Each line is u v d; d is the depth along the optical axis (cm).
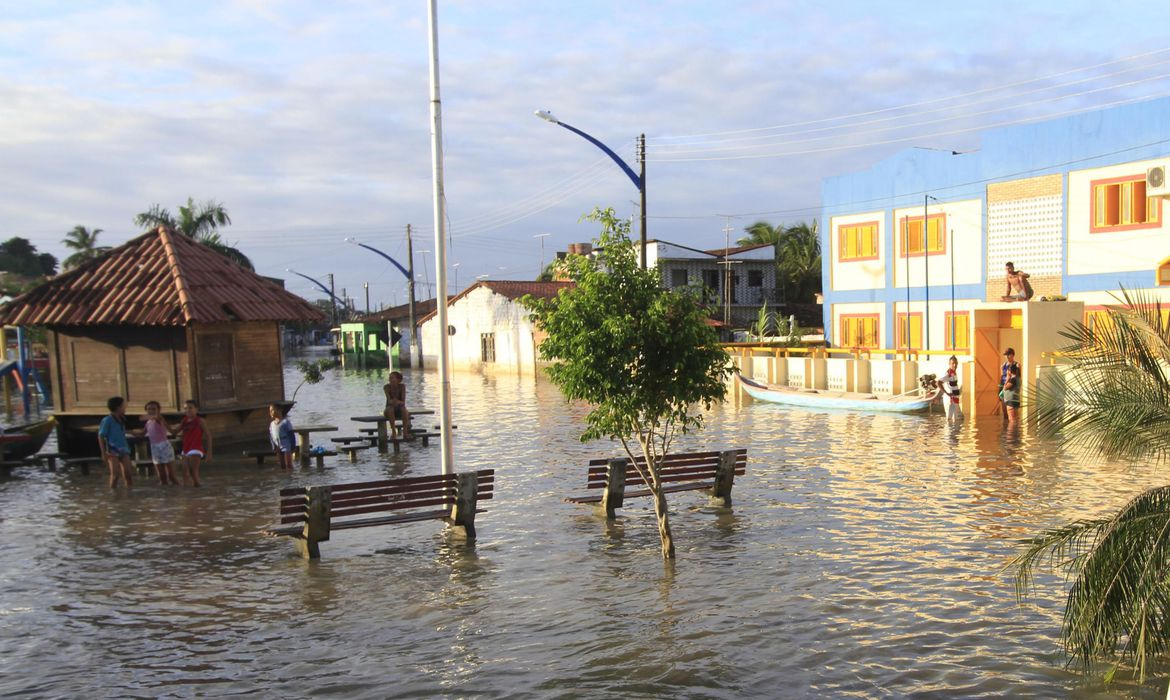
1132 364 698
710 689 734
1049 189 2902
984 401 2611
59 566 1150
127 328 2086
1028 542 770
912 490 1492
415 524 1343
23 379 3472
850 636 840
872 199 3588
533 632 876
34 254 7950
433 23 1381
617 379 1055
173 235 2294
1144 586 655
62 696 751
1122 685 713
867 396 2828
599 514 1366
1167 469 1628
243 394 2205
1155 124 2591
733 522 1303
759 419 2650
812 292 6344
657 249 5531
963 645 810
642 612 924
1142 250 2639
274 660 820
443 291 1362
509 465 1886
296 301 2322
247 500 1564
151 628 911
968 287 3191
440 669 791
